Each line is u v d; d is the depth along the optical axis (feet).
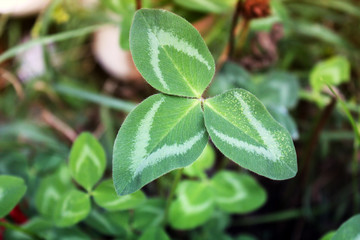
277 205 0.88
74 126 0.99
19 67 1.01
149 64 0.51
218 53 0.94
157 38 0.52
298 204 0.88
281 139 0.51
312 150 0.80
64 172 0.68
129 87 1.05
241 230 0.86
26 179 0.73
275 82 0.79
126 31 0.72
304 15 1.10
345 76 0.80
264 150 0.51
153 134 0.51
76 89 0.90
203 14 0.81
